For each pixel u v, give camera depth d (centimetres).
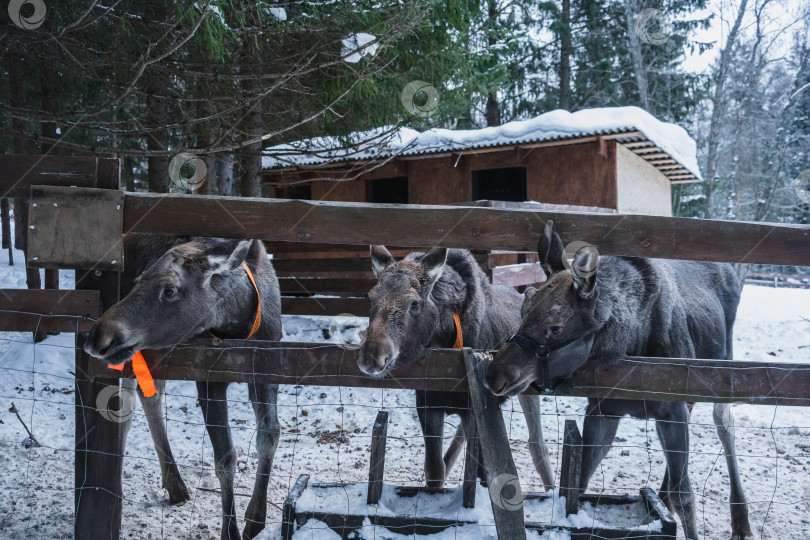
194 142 1009
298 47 811
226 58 803
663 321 368
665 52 2552
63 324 323
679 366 325
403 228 329
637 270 365
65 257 321
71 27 535
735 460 461
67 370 844
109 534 334
